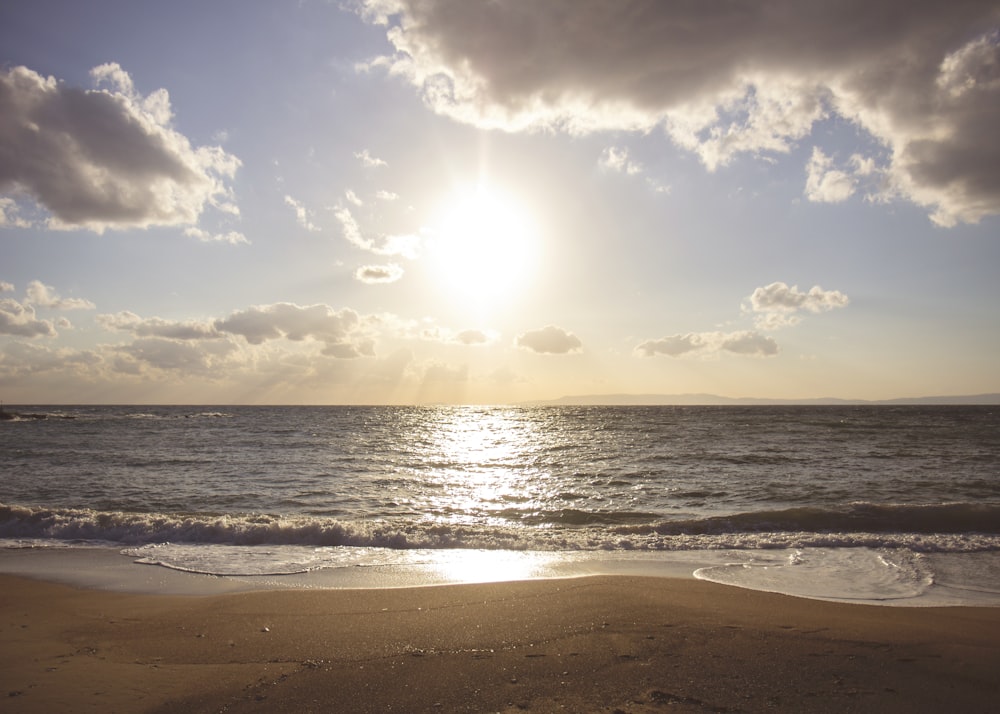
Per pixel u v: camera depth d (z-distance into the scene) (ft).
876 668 20.54
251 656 22.09
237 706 17.65
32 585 33.50
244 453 126.52
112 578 35.06
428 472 97.66
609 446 142.20
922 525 49.80
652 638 23.71
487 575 35.94
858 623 25.93
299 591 31.81
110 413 460.14
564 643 23.20
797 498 69.00
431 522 57.00
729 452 121.39
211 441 160.97
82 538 46.16
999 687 19.02
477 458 121.39
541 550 43.27
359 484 82.74
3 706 17.49
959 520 50.31
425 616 27.12
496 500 70.74
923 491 72.54
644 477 88.17
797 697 18.08
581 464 106.63
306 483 82.89
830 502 66.33
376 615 27.35
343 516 59.82
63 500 67.00
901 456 111.96
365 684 19.25
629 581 33.58
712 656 21.65
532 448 143.43
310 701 17.95
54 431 209.05
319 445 150.61
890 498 68.39
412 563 39.11
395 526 47.91
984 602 30.22
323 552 42.27
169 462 107.76
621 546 44.11
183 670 20.66
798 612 27.68
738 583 33.81
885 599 30.58
